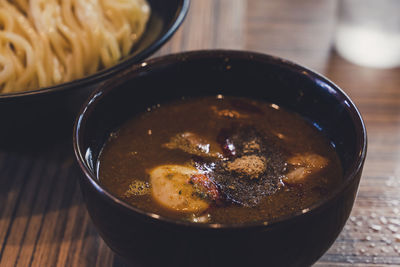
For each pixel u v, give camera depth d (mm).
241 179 439
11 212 506
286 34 692
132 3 627
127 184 439
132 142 467
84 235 488
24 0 591
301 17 720
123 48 601
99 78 485
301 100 480
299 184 437
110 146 463
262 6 737
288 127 478
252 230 373
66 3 589
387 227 492
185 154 459
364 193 518
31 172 537
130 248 399
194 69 488
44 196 517
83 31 583
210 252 381
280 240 381
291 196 430
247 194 431
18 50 565
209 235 374
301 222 379
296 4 738
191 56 482
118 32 607
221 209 421
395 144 560
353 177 393
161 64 476
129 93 472
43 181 529
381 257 472
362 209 505
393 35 621
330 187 435
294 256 394
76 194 519
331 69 644
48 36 569
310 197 429
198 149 462
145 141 468
